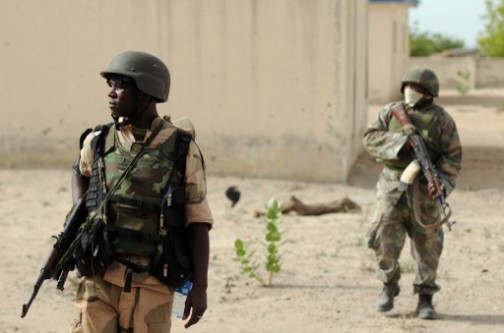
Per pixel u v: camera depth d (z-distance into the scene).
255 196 13.38
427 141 7.08
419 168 6.99
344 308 7.69
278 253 9.80
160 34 14.67
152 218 4.20
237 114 14.57
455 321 7.28
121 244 4.18
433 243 7.23
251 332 6.97
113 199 4.20
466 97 35.56
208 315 7.48
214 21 14.49
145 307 4.17
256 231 11.04
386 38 32.69
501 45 56.03
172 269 4.20
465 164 16.31
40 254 9.67
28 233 10.78
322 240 10.46
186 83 14.66
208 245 4.29
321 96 14.23
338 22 14.04
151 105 4.33
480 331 6.98
